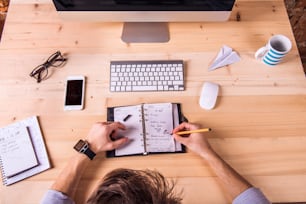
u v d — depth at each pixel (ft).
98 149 2.67
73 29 3.36
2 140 2.76
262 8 3.51
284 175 2.68
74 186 2.54
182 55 3.23
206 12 2.97
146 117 2.87
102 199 1.56
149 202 1.57
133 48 3.26
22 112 2.92
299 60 3.22
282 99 3.02
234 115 2.94
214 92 2.97
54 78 3.09
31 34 3.31
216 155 2.66
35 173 2.66
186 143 2.71
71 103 2.95
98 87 3.05
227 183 2.54
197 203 2.56
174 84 3.05
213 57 3.23
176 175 2.67
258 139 2.83
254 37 3.34
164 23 3.39
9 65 3.14
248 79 3.11
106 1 2.83
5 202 2.56
